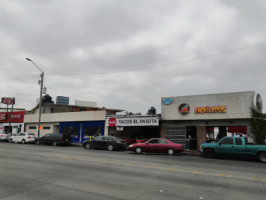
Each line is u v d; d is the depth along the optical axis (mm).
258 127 18672
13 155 13938
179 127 22328
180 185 7051
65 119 31516
